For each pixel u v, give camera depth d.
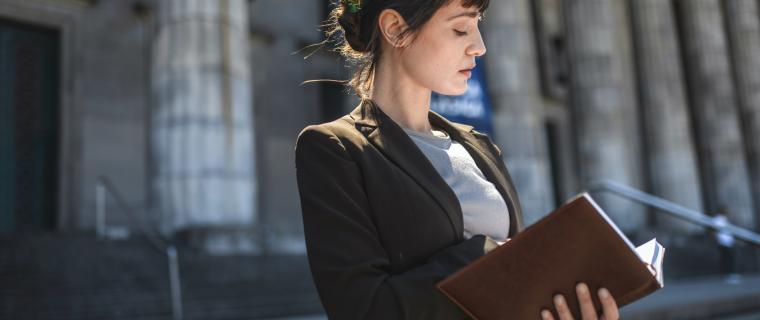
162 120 12.73
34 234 10.80
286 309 8.94
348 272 0.90
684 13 25.16
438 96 9.98
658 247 1.00
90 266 9.31
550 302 0.83
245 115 13.33
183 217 12.20
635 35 23.81
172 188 12.36
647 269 0.80
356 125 1.06
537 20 23.44
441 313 0.88
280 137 17.72
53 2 14.41
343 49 1.24
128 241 10.80
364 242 0.94
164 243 10.96
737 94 25.44
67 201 13.99
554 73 23.64
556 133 23.30
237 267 10.44
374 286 0.89
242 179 12.88
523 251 0.83
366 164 0.99
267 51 17.83
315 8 19.12
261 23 17.81
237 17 13.62
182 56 12.81
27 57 14.20
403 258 0.97
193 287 9.24
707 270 16.58
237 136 12.97
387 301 0.87
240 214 12.66
